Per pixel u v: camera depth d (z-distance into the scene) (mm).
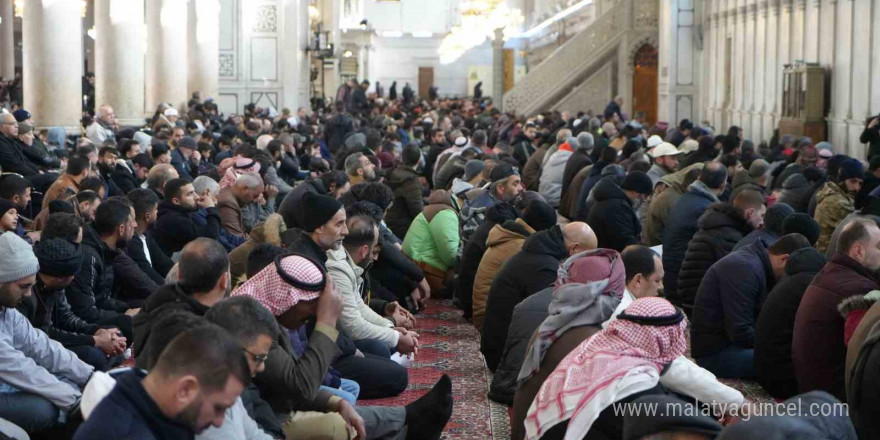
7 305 5480
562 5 40344
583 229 7145
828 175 10695
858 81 17984
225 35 27906
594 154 16250
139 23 18281
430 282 10102
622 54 30875
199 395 3076
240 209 9562
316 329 4766
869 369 5059
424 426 5594
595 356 4418
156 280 7926
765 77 23562
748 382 7414
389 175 11273
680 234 9742
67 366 5719
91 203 8109
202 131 16609
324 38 31688
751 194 8742
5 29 29859
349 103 28797
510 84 49094
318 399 5090
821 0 19938
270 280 4762
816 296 6355
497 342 7289
